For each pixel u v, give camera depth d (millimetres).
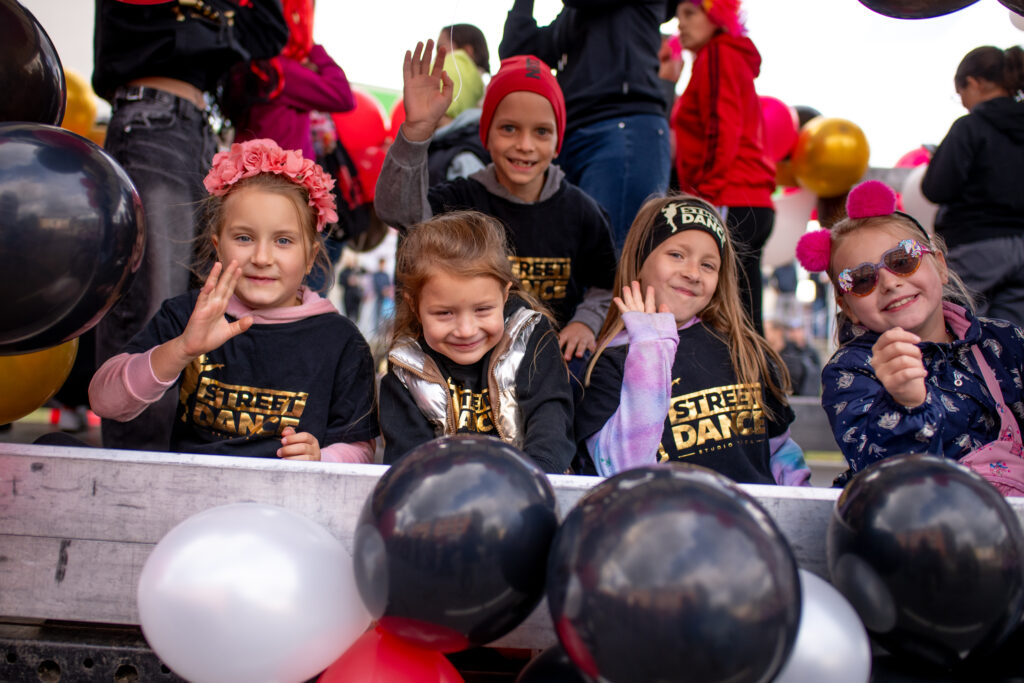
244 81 2605
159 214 2168
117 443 2092
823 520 1297
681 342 1955
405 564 1013
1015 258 2873
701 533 880
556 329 2270
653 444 1758
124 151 2166
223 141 2838
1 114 1434
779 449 2072
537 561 1041
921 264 1802
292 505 1312
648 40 2631
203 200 2145
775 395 2066
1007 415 1783
